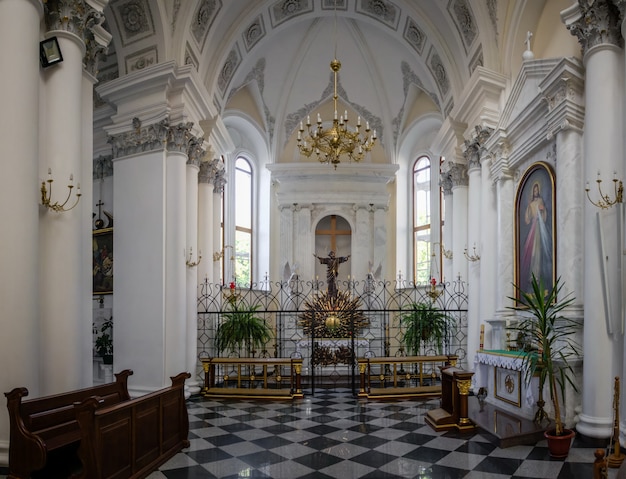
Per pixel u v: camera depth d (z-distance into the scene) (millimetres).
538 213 8266
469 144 10875
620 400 5699
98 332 10891
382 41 15141
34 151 5262
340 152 11211
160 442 5793
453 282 12258
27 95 5207
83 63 6738
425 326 11672
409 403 9258
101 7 6492
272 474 5387
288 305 15711
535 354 6445
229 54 12883
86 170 6770
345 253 16672
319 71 16094
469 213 11078
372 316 15570
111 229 10836
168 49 9906
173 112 9992
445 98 13141
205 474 5398
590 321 6129
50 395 5422
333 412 8492
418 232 16547
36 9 5398
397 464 5664
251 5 12125
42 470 5203
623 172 5961
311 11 13617
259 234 16719
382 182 16609
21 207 5086
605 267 5977
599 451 3406
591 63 6301
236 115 15383
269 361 9945
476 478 5152
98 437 4500
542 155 8312
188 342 10469
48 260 5820
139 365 9539
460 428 6977
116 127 10172
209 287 12203
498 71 10125
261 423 7719
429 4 11805
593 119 6230
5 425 4910
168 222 9891
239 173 16375
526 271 8750
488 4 10164
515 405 7496
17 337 5000
